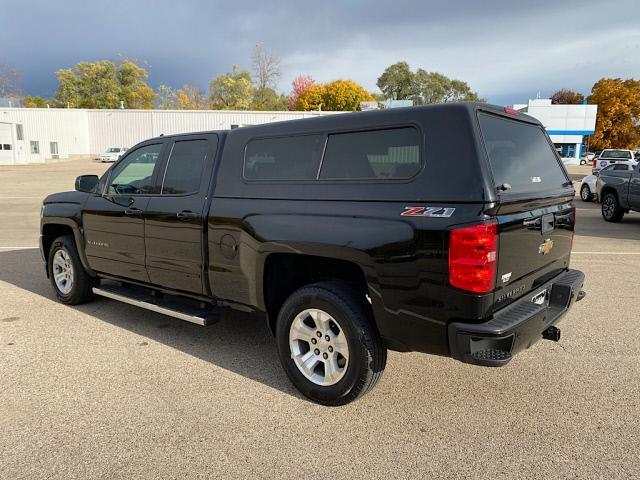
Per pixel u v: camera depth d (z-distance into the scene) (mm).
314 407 3320
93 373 3838
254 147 3762
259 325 5000
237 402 3387
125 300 4730
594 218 13711
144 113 50781
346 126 3242
